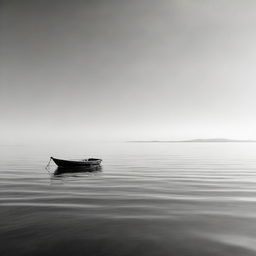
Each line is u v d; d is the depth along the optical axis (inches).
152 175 1753.2
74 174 1820.9
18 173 1838.1
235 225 736.3
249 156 3929.6
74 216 804.0
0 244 602.9
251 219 788.6
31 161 2881.4
